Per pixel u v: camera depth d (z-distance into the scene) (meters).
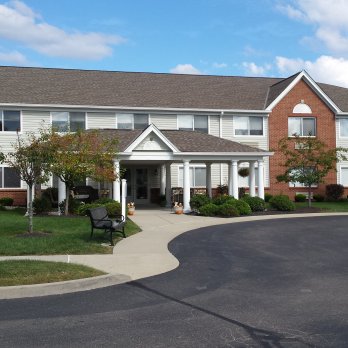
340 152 32.78
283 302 7.53
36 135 28.11
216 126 31.58
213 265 10.75
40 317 6.82
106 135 25.23
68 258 11.07
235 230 17.27
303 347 5.51
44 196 23.11
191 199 24.39
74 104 28.83
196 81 34.56
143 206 28.92
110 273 9.49
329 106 33.34
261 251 12.71
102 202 22.08
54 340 5.81
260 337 5.86
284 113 32.59
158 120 30.55
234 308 7.21
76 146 20.47
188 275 9.70
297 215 23.14
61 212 21.78
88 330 6.20
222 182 31.56
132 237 14.97
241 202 23.25
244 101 32.75
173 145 24.20
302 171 27.09
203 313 6.96
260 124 32.28
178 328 6.25
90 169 20.16
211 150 24.91
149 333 6.05
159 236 15.38
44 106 28.22
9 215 20.92
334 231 16.98
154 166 31.02
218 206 22.75
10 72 31.34
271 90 34.72
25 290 8.23
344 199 32.38
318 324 6.37
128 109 29.77
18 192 27.91
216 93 33.25
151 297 7.96
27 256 11.24
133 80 33.22
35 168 14.68
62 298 7.95
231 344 5.63
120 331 6.14
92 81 32.09
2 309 7.26
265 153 25.64
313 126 33.12
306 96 33.00
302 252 12.55
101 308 7.29
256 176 31.78
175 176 31.05
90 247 12.23
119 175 22.75
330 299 7.70
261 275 9.66
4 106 27.70
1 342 5.75
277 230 17.28
